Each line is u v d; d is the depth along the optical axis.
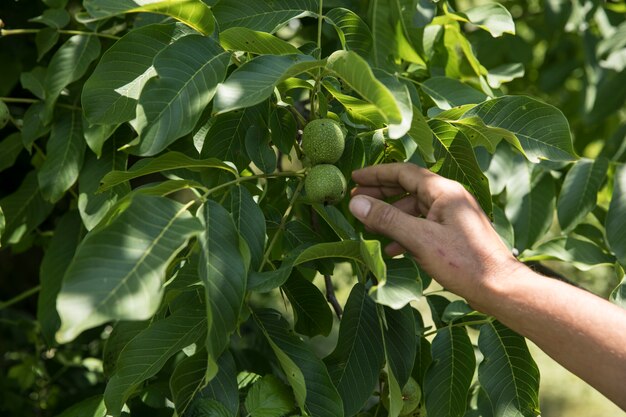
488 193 1.72
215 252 1.32
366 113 1.60
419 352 1.82
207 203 1.38
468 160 1.69
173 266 1.60
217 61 1.50
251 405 1.55
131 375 1.45
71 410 1.73
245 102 1.33
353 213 1.51
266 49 1.53
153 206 1.25
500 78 2.41
